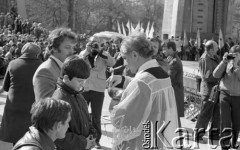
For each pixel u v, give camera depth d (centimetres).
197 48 3008
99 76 680
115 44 1722
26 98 503
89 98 680
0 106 1022
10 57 1742
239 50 666
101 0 6353
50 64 416
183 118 1009
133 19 6900
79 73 351
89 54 679
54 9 5769
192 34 3234
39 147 261
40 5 5788
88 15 6253
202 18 3256
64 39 421
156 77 350
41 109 272
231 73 670
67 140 336
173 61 715
